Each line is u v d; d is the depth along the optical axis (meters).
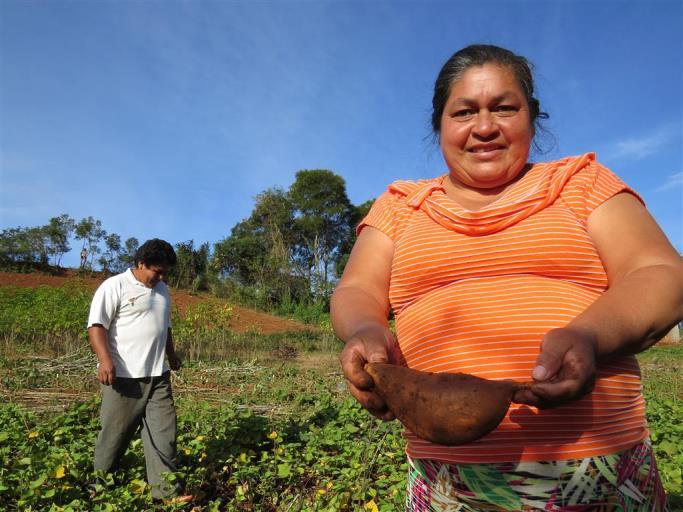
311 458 4.91
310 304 37.88
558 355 1.10
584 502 1.38
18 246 46.16
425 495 1.60
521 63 1.67
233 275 45.03
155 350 4.54
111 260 50.31
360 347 1.38
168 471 4.42
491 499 1.43
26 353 12.70
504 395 1.17
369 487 4.20
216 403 8.31
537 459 1.39
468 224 1.55
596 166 1.58
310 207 58.06
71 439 5.46
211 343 15.86
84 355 11.77
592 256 1.48
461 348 1.51
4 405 7.23
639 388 1.52
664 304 1.25
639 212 1.49
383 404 1.30
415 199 1.74
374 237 1.83
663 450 4.84
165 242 4.66
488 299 1.52
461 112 1.65
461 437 1.17
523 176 1.67
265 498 4.35
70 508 3.69
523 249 1.50
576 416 1.39
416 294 1.68
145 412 4.50
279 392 8.62
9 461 4.68
